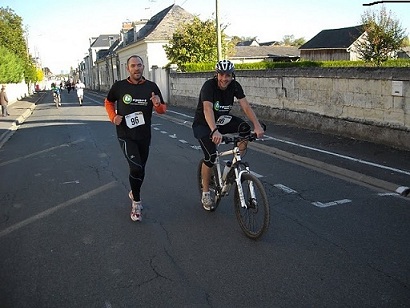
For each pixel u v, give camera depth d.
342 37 45.28
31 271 3.96
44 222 5.32
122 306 3.31
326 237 4.48
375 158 7.62
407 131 7.99
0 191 6.94
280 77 12.30
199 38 24.95
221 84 4.56
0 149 11.59
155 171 7.82
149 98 5.00
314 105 10.92
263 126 4.58
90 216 5.47
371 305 3.17
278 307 3.21
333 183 6.53
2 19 51.62
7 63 36.78
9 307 3.34
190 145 10.66
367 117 9.07
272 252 4.16
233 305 3.26
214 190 5.24
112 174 7.76
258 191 4.35
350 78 9.40
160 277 3.75
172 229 4.89
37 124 18.16
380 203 5.50
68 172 8.10
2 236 4.89
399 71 8.05
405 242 4.27
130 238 4.67
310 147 9.02
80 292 3.55
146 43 33.25
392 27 26.22
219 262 3.99
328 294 3.35
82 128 15.38
